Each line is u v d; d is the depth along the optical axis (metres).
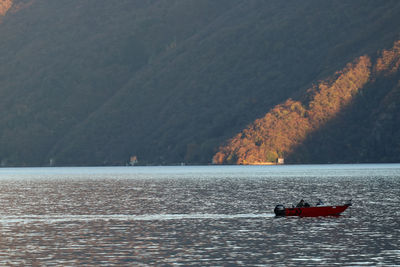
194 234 58.81
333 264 44.22
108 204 93.12
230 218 72.12
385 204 87.56
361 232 59.19
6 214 78.94
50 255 48.06
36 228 64.25
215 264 44.50
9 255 48.09
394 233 58.31
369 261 45.06
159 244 53.00
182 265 44.16
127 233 59.78
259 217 72.88
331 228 62.28
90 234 59.31
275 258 46.47
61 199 104.75
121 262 45.22
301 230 61.03
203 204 91.25
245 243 53.31
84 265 44.19
